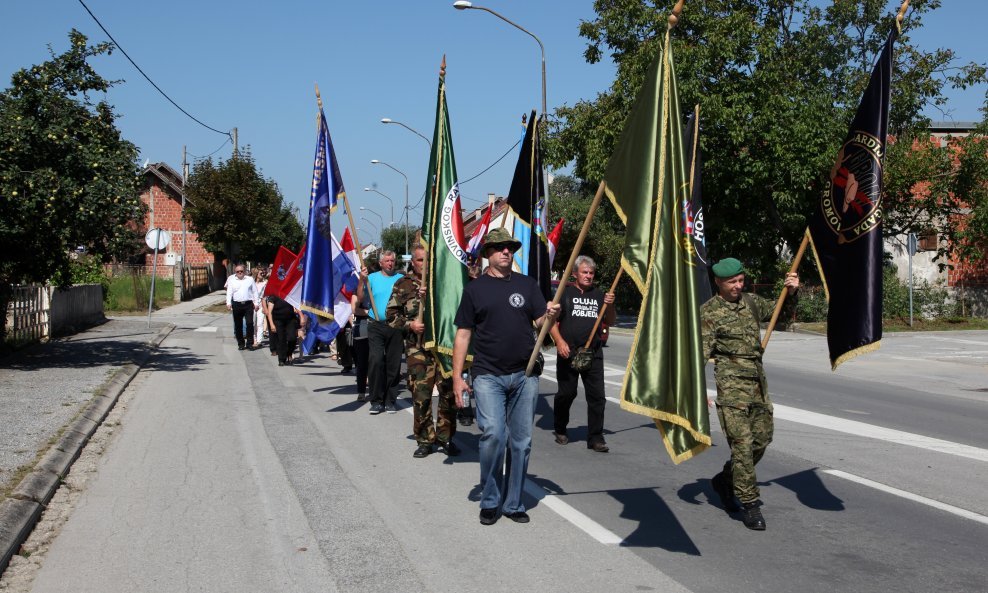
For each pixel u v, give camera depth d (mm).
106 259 14656
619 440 8805
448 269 7707
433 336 7500
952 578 4711
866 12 28875
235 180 42375
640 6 27844
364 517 5863
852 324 5719
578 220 42844
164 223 54250
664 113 5148
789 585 4594
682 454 4973
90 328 22734
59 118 13156
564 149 29859
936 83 28531
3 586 4547
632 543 5320
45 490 6215
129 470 7211
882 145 5684
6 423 8609
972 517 5914
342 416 10031
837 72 29516
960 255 29234
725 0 28438
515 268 10008
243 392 12023
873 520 5840
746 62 26422
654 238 5090
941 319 29703
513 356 5711
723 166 26406
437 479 6973
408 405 10891
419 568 4848
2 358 15039
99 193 13062
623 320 33844
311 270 10477
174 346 19281
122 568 4844
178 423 9484
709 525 5719
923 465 7586
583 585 4586
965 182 27750
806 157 25750
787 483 6902
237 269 18609
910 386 14047
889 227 29250
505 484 6441
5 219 12578
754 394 5695
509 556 5059
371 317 10289
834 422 9953
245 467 7348
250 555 5066
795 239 29469
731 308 5766
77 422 8766
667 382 4992
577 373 8297
